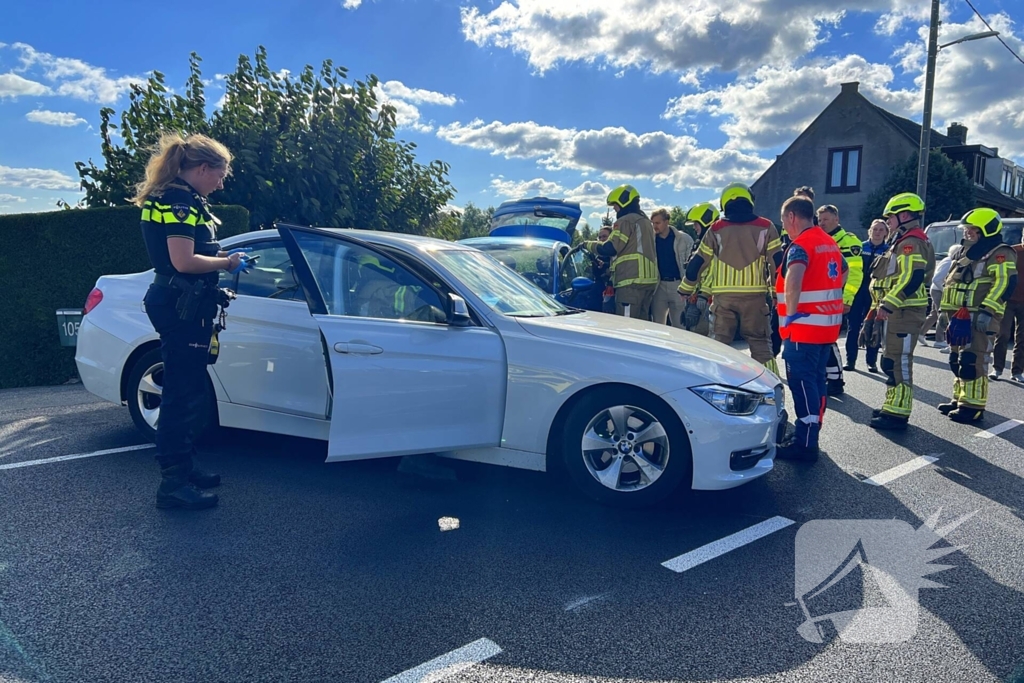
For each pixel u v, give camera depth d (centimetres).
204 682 246
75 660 258
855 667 259
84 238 880
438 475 466
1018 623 291
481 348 412
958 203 2939
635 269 767
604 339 410
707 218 918
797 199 514
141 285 511
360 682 247
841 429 618
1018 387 825
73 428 573
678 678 252
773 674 254
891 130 3206
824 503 431
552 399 404
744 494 445
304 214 1130
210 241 391
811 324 503
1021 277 842
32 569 328
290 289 461
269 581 320
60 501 411
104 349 503
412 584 320
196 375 393
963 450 551
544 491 441
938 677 253
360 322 411
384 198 1277
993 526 396
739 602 307
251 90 1172
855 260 775
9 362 864
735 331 630
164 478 398
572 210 1452
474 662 260
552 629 283
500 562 343
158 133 1095
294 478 458
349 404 398
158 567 332
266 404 458
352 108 1209
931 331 1324
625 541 370
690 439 387
